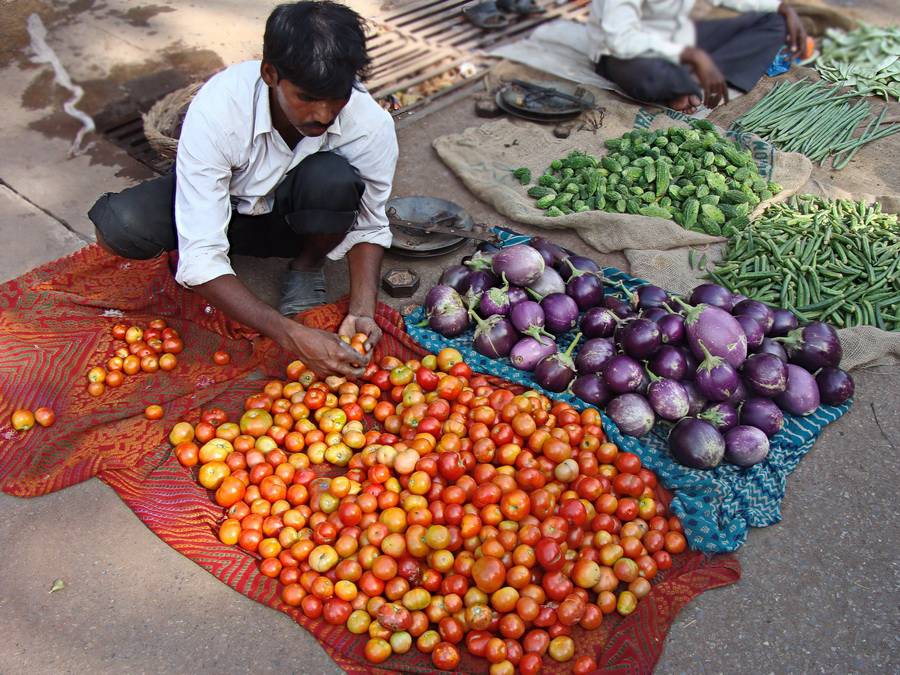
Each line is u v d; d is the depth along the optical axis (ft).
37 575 8.16
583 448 8.91
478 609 7.36
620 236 13.00
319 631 7.57
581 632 7.61
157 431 9.40
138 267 11.74
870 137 16.21
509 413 9.07
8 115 15.85
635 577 7.89
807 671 7.51
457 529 8.05
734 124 16.51
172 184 9.84
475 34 19.70
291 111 8.13
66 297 11.05
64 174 14.15
